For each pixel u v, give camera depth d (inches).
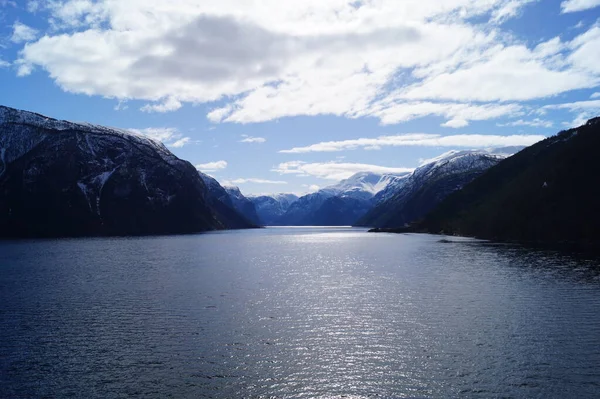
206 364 1315.2
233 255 5064.0
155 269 3597.4
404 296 2281.0
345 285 2672.2
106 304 2124.8
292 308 2014.0
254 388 1155.3
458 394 1114.1
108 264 4018.2
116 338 1567.4
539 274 2950.3
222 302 2159.2
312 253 5329.7
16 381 1208.8
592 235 5255.9
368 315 1866.4
